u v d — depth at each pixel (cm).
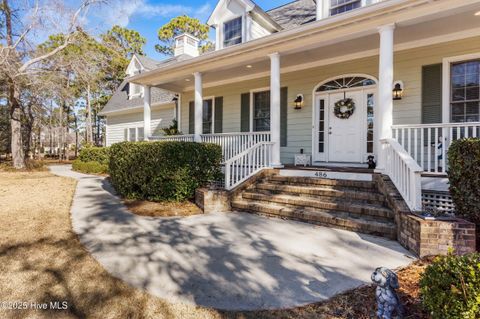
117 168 780
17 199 714
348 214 513
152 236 455
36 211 598
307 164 843
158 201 686
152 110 1458
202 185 694
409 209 427
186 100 1211
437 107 661
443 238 353
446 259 220
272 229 490
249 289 289
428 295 213
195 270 332
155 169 668
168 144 661
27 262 351
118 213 598
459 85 641
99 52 1478
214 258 367
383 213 472
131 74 1747
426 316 234
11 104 1485
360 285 294
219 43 1005
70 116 3009
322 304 261
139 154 700
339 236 452
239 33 966
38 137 2784
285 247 405
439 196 521
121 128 1675
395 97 705
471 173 374
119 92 1852
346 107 798
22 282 303
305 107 870
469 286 190
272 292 283
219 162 727
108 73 2356
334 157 822
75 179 1127
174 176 661
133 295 278
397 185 484
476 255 216
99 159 1439
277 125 722
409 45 684
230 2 977
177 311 252
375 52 740
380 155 559
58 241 426
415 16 521
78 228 493
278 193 643
